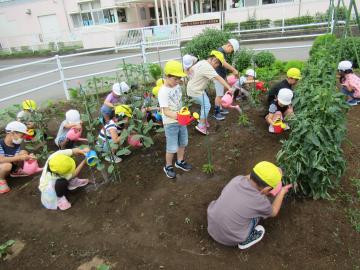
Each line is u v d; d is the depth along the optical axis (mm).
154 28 17094
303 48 11391
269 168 2584
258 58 7926
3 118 5859
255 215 2645
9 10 24125
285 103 4266
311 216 2992
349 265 2523
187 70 5527
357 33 9875
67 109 6926
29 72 14617
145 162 4230
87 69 12875
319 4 15352
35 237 3217
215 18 16641
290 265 2580
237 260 2674
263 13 16531
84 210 3498
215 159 4137
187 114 3299
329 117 2996
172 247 2877
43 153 4617
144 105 5031
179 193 3549
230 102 4957
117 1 20750
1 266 2902
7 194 4043
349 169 3613
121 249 2922
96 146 3818
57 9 22609
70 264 2826
